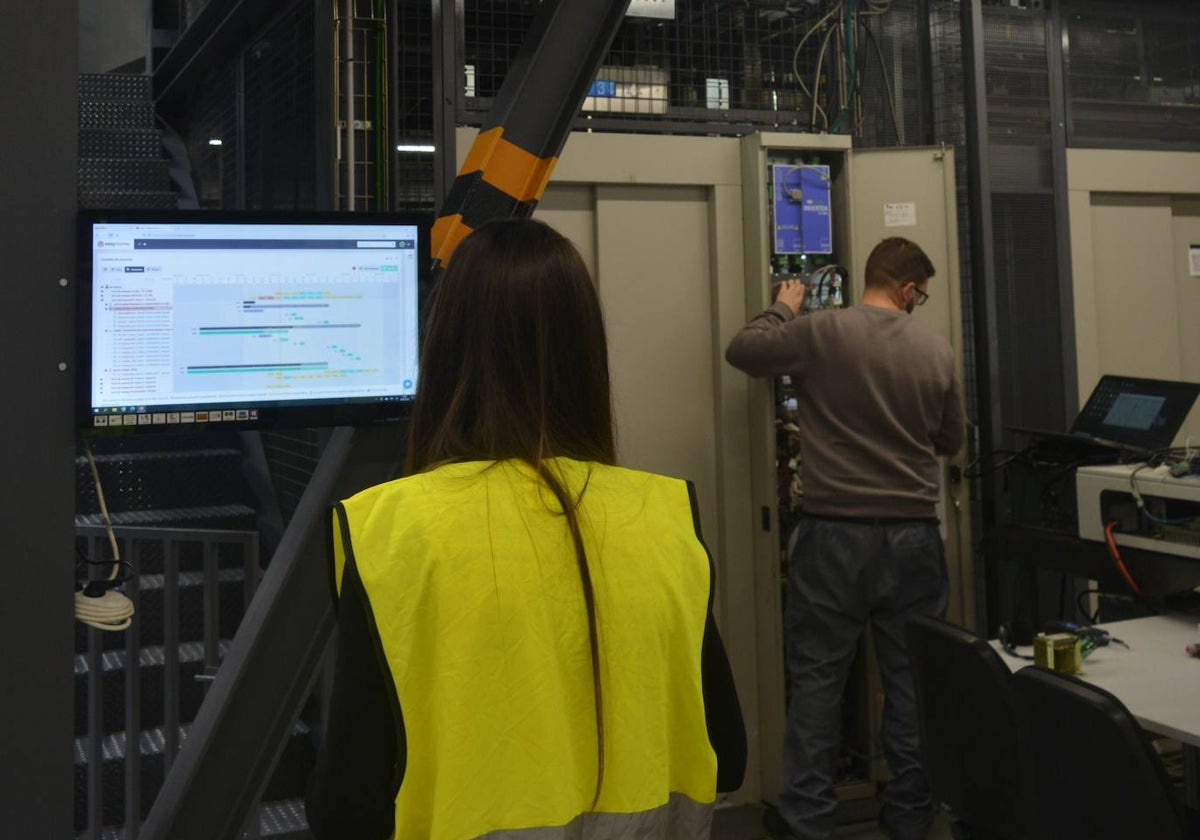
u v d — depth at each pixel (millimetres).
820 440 3062
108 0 6004
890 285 3088
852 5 3404
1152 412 2947
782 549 3369
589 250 3225
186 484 3775
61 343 1387
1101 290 3875
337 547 952
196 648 3223
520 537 941
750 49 3408
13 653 1335
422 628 917
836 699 3061
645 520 1011
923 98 3699
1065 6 3773
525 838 887
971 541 3580
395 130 2541
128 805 2438
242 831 1746
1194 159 3957
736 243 3318
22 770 1333
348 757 925
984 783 2004
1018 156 3674
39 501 1361
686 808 1018
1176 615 2709
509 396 997
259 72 3582
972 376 3643
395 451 1798
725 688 1067
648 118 3244
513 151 1843
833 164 3385
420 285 1683
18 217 1353
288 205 3166
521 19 3104
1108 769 1597
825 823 3008
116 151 4902
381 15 2535
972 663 1985
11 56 1336
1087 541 2902
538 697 912
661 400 3277
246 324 1573
